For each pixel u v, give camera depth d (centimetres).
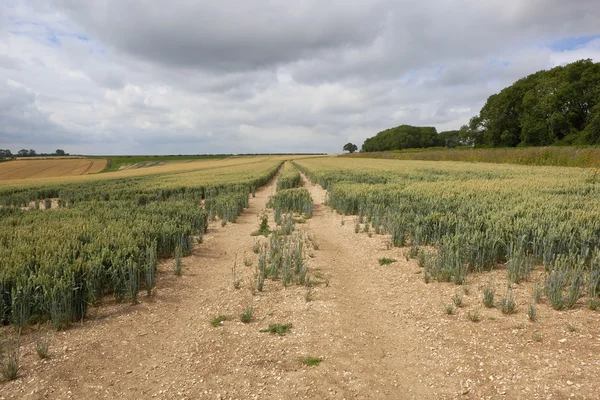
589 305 500
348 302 590
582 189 1370
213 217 1391
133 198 1861
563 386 343
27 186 3009
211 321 528
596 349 397
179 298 617
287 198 1580
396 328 497
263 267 712
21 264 585
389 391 364
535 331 448
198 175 3697
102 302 600
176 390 370
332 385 374
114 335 487
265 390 368
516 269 618
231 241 1043
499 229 741
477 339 445
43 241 739
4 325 518
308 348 447
